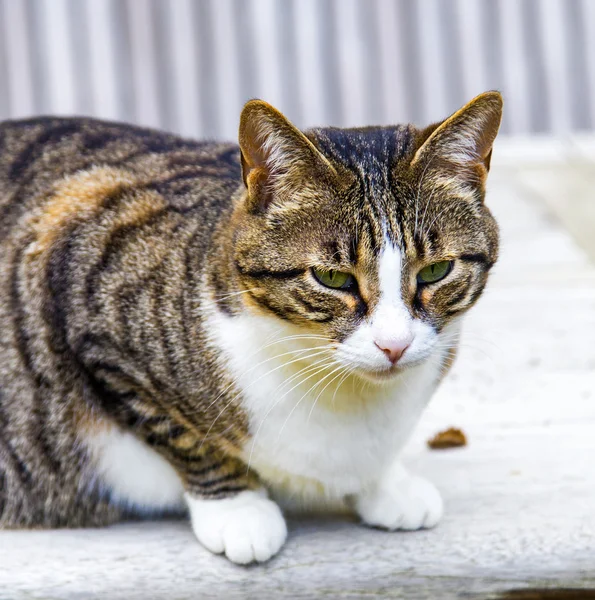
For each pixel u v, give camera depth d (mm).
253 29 8883
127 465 3328
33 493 3410
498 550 3020
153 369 3068
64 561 3051
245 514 3064
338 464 3074
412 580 3004
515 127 9250
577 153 8398
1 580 2967
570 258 5898
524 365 4566
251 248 2904
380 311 2850
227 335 2977
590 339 4805
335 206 2869
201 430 3082
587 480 3484
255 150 2904
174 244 3139
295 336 2895
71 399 3266
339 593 3004
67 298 3193
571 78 9133
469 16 8984
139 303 3092
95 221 3266
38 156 3598
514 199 7078
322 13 8875
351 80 9016
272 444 3037
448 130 2932
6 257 3377
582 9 8992
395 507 3162
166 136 3797
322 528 3230
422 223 2885
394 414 3068
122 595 2973
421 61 9023
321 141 3018
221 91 8992
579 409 4113
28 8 8844
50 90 9000
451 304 2973
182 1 8828
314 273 2867
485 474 3566
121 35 8883
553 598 3035
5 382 3332
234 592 2990
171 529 3297
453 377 4477
